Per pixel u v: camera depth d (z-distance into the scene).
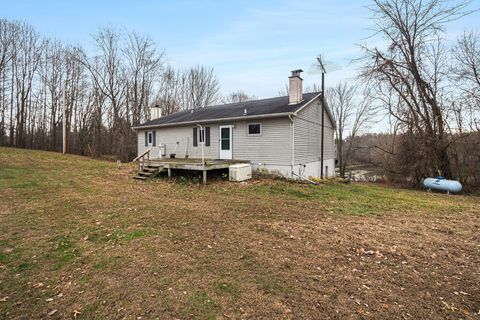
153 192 8.65
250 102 16.48
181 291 2.88
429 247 4.27
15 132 29.00
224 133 13.34
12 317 2.47
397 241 4.51
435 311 2.59
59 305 2.66
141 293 2.84
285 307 2.61
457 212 6.93
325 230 5.00
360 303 2.69
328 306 2.63
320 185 10.34
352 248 4.14
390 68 14.02
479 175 12.38
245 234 4.70
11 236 4.54
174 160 12.94
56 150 29.25
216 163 10.79
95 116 28.20
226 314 2.49
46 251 3.93
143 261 3.59
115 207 6.57
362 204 7.42
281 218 5.76
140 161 12.75
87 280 3.12
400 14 13.48
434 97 13.23
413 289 2.99
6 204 6.75
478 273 3.40
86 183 10.19
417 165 13.23
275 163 11.83
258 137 12.24
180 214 5.97
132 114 27.86
